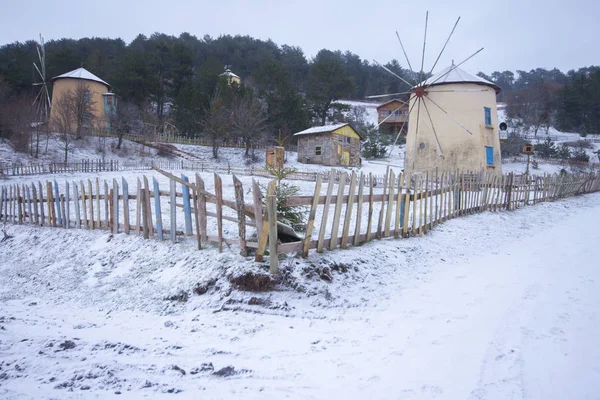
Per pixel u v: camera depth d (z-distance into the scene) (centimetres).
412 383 396
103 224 1129
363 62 12600
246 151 4431
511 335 495
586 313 549
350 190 854
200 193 831
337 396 378
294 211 864
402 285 759
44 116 4484
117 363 448
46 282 917
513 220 1518
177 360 465
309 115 5716
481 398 360
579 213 1852
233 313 619
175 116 5259
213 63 6544
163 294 723
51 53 5759
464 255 1013
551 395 357
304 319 598
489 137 2934
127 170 2994
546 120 8656
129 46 9294
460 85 2906
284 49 11469
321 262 736
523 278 765
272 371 436
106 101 4712
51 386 387
